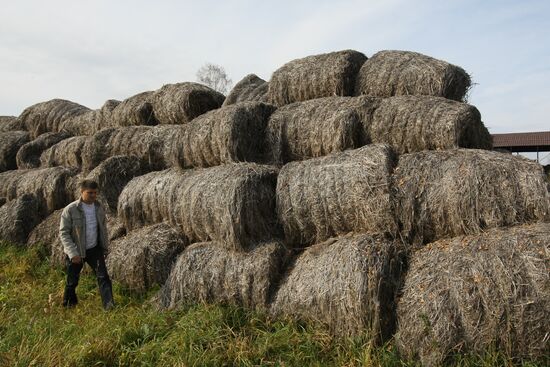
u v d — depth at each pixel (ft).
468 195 15.76
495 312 13.30
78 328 17.75
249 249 19.70
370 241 16.61
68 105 44.45
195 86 31.76
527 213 15.30
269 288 18.42
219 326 16.87
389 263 16.11
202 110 31.68
